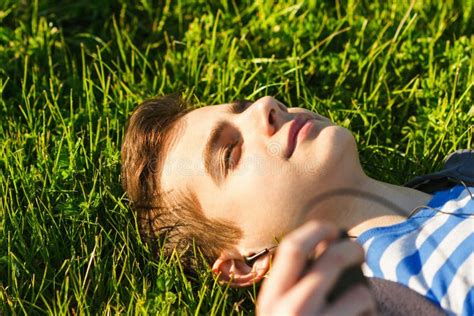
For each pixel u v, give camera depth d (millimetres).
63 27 1416
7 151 1187
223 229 1061
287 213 1021
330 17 1386
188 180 1065
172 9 1424
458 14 1385
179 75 1317
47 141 1214
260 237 1045
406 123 1271
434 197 1043
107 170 1180
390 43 1323
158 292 1058
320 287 834
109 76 1271
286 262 835
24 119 1273
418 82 1286
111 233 1137
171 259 1078
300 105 1270
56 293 1062
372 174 1197
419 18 1373
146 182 1111
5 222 1125
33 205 1151
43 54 1347
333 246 848
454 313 941
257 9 1398
